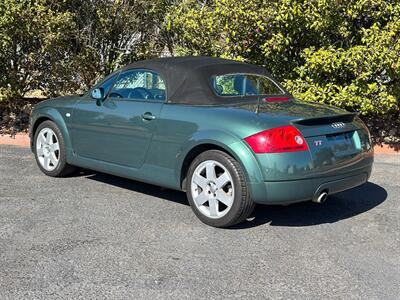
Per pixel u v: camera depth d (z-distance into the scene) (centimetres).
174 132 509
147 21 966
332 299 356
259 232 485
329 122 485
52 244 445
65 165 652
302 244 456
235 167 464
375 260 423
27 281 375
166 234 474
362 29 805
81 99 632
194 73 527
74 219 511
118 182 657
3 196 583
